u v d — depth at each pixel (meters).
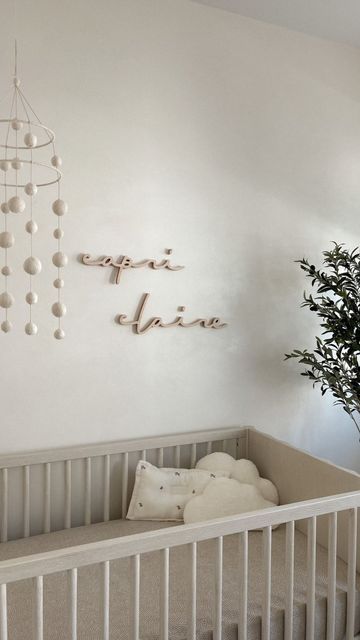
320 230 2.65
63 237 2.09
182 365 2.37
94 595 1.70
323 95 2.62
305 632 1.69
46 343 2.08
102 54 2.12
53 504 2.14
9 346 2.03
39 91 2.02
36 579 1.24
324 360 2.63
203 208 2.36
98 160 2.13
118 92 2.16
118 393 2.23
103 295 2.18
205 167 2.35
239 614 1.53
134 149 2.20
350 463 2.81
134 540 1.35
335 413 2.77
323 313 2.44
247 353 2.52
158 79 2.23
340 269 2.71
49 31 2.03
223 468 2.29
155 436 2.32
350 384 2.39
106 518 2.21
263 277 2.53
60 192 2.07
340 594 1.76
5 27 1.96
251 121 2.45
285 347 2.61
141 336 2.27
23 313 2.04
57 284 1.75
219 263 2.41
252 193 2.47
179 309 2.34
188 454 2.40
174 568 1.86
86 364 2.16
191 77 2.30
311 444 2.70
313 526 1.62
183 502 2.20
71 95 2.07
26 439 2.07
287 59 2.52
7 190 1.98
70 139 2.08
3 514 2.03
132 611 1.37
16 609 1.62
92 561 1.30
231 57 2.39
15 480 2.07
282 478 2.26
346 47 2.69
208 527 1.45
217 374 2.45
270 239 2.53
